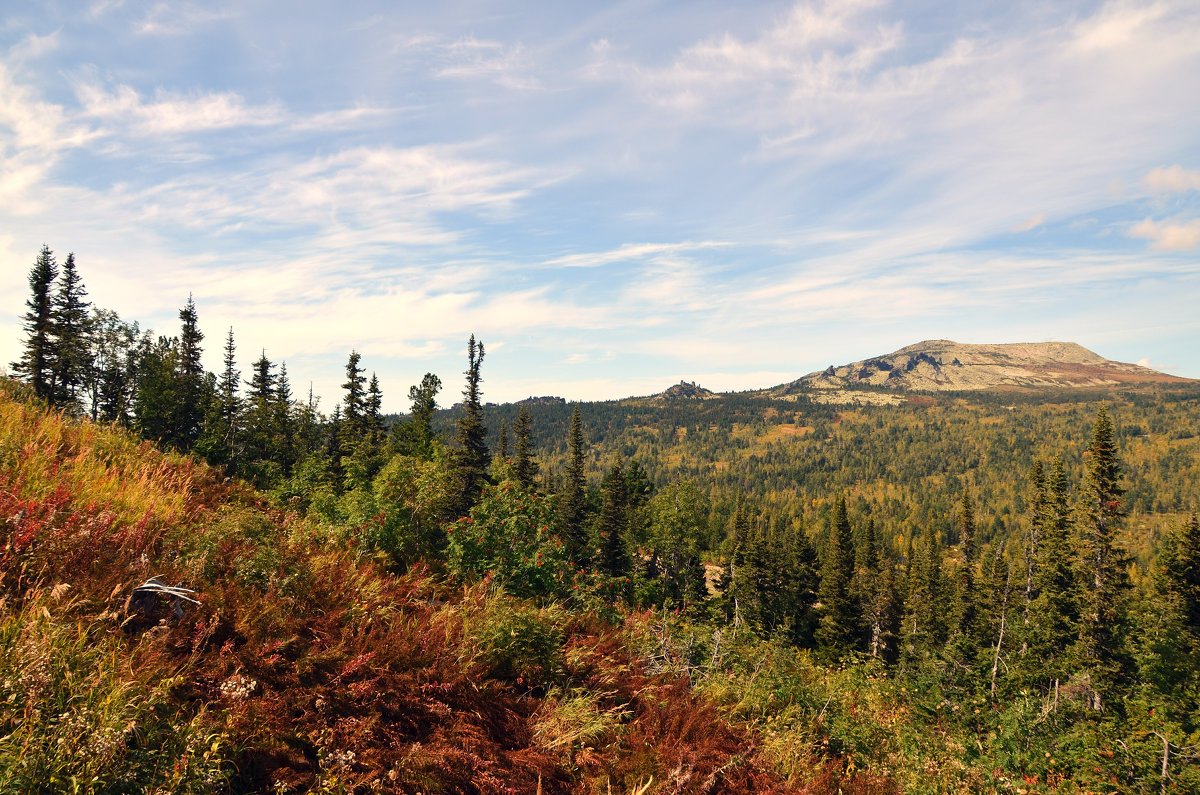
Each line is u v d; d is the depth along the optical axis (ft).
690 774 18.53
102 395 156.66
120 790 10.43
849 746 27.45
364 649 18.44
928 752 31.81
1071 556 120.88
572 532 150.92
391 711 16.47
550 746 18.34
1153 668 87.66
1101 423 119.55
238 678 14.26
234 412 142.10
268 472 71.31
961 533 207.10
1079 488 123.03
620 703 23.21
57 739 10.49
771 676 30.78
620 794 17.60
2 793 9.57
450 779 14.96
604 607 35.12
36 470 21.86
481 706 18.78
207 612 16.65
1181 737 49.98
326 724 14.73
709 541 272.51
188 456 36.14
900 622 191.11
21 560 15.28
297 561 22.41
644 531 179.83
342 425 143.43
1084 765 46.26
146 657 13.50
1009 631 130.52
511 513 37.06
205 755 11.27
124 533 19.29
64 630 13.01
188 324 161.99
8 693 11.07
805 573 184.65
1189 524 111.45
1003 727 50.19
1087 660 97.66
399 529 34.30
